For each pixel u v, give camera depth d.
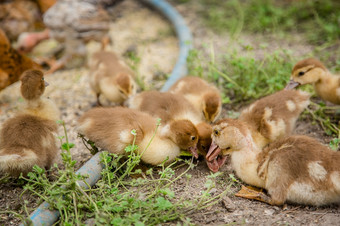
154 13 1.70
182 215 0.90
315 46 1.39
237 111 1.18
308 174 0.90
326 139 1.08
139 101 1.12
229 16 1.62
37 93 1.02
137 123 1.00
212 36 1.49
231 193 0.96
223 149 0.98
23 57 1.28
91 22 1.33
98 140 1.01
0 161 0.95
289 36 1.46
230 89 1.24
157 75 1.33
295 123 1.12
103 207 0.91
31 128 1.00
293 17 1.55
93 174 0.99
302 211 0.92
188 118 1.07
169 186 0.98
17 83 1.32
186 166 1.03
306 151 0.91
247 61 1.27
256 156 0.95
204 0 1.80
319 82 1.14
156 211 0.90
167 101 1.08
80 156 1.07
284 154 0.92
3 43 1.23
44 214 0.91
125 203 0.91
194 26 1.57
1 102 1.26
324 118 1.13
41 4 1.44
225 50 1.41
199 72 1.25
